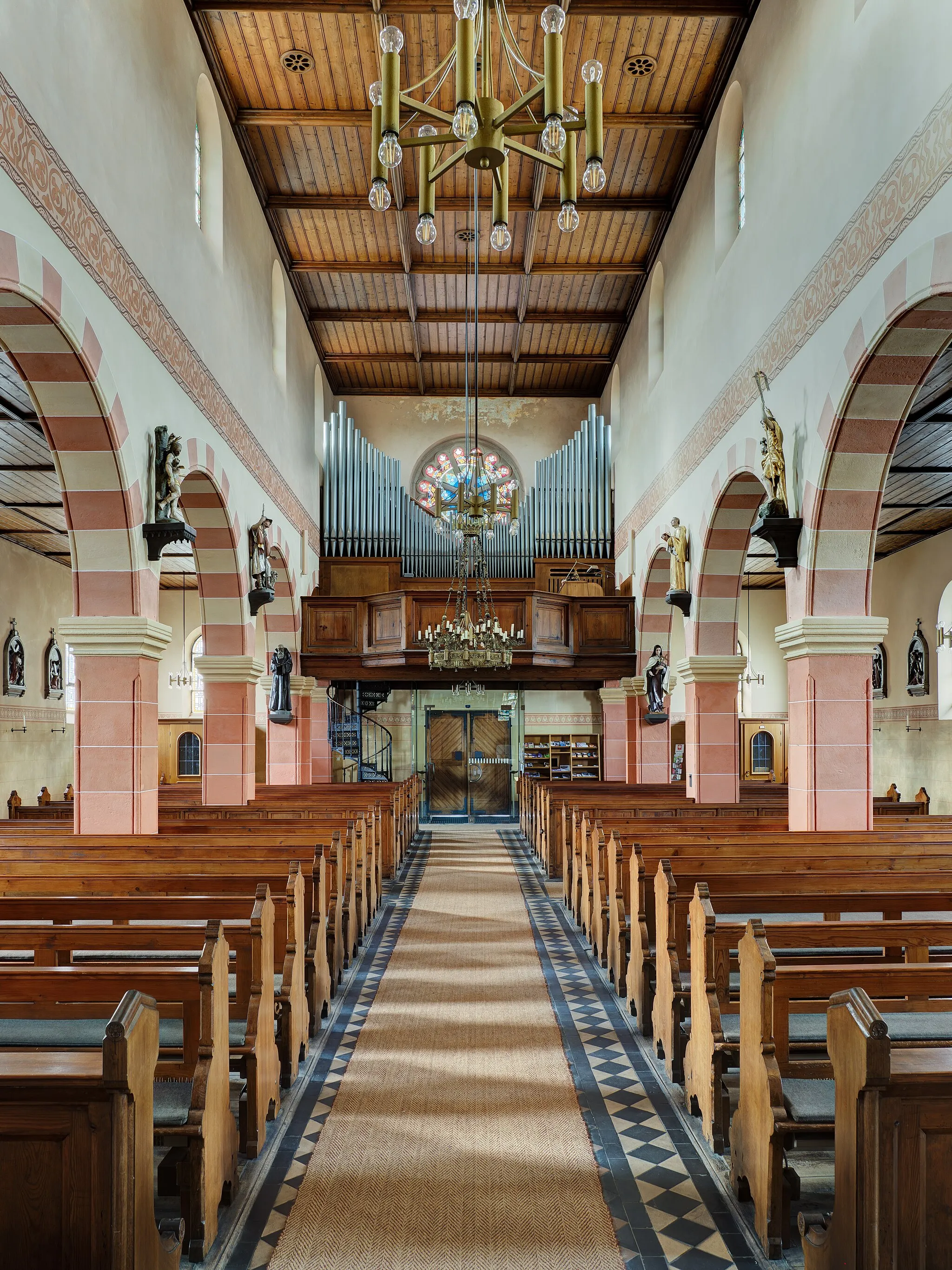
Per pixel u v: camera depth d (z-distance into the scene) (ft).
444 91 40.68
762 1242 13.41
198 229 35.63
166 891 20.72
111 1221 9.68
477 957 29.96
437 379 73.77
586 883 32.60
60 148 23.04
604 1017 23.73
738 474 36.52
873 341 24.29
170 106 32.19
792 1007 16.85
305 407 61.57
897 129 22.84
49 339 23.75
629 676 63.57
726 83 38.65
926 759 66.80
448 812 79.97
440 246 53.83
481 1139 16.69
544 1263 12.94
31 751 65.62
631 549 61.72
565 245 53.36
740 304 36.17
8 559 62.64
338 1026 22.98
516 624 62.95
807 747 29.45
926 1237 9.95
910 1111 9.93
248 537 44.09
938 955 19.49
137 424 28.73
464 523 48.47
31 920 20.74
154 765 29.99
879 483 27.96
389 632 62.69
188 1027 14.99
